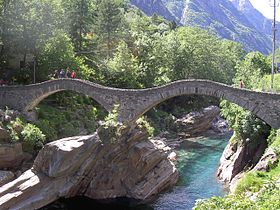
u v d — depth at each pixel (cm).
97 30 8681
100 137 3797
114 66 7225
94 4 9856
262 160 3045
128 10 15712
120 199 3747
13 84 5712
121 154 3881
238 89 3981
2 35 5641
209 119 8069
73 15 7769
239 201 1315
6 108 4688
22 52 5866
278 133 3559
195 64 9906
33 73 5862
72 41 7844
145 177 3938
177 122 7625
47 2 5869
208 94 4097
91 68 7044
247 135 4209
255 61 7875
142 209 3469
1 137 4078
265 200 1414
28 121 4756
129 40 9238
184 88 4178
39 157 3588
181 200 3659
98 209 3459
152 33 11362
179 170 4759
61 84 4731
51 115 5288
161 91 4259
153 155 3988
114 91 4447
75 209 3428
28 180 3459
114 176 3828
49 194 3491
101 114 6444
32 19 5719
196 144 6519
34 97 4881
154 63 8581
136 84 7419
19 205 3262
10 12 5634
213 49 10656
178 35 11094
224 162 4581
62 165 3522
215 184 4141
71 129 5206
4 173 3844
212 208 1284
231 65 11294
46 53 5875
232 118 4644
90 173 3769
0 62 5856
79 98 6256
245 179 2341
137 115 4353
